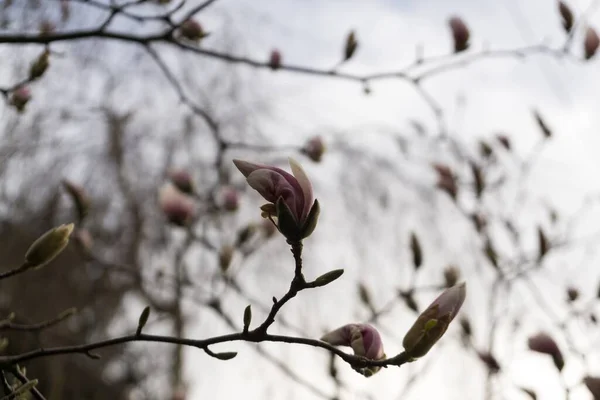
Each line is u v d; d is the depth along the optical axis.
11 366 1.83
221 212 4.43
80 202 3.66
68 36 2.79
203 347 1.71
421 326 1.59
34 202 5.55
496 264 4.01
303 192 1.55
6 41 2.71
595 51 3.72
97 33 2.88
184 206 3.63
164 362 5.81
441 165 4.61
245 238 3.71
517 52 3.70
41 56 2.77
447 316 1.59
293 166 1.57
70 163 5.68
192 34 3.16
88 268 5.60
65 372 5.44
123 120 5.77
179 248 4.93
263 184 1.54
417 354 1.59
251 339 1.66
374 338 1.68
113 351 5.72
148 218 5.74
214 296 3.67
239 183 5.76
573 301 3.66
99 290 5.59
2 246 5.43
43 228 5.54
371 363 1.61
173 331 5.75
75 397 5.50
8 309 5.19
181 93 3.79
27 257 1.75
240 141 5.95
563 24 3.71
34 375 5.28
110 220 5.84
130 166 5.93
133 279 5.52
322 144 4.23
